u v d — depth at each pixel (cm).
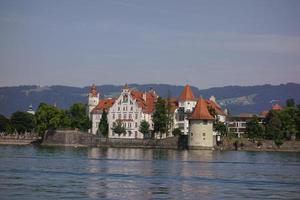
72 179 10700
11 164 13688
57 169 12556
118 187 9725
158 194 9069
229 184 10469
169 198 8725
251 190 9706
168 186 9988
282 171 13350
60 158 16312
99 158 16675
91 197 8656
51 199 8425
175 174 11981
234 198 8819
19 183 9988
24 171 11994
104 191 9250
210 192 9388
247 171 13138
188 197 8850
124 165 14000
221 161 16525
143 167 13525
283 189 9938
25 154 18225
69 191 9162
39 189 9306
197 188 9819
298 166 15075
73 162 14700
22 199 8381
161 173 12131
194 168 13575
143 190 9450
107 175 11500
